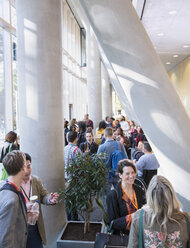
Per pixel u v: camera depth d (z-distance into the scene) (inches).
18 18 115.6
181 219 54.6
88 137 199.3
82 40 759.7
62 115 124.6
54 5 115.7
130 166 83.4
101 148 159.6
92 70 503.2
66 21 592.4
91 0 109.3
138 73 110.6
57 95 119.8
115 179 154.8
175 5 306.3
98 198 110.7
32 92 115.0
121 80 115.8
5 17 275.1
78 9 503.8
